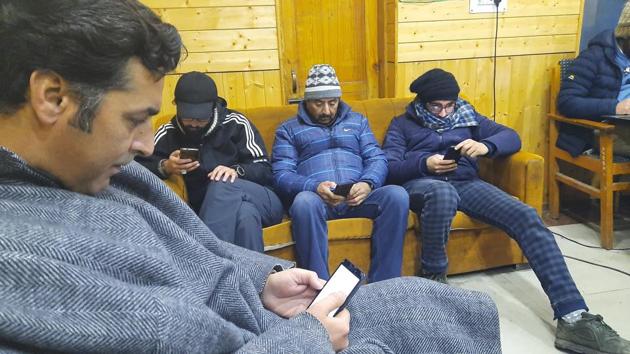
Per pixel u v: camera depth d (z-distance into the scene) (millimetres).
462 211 2133
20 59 500
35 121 539
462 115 2346
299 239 1897
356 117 2301
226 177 1940
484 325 892
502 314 1901
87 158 569
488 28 2848
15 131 548
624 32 2533
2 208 529
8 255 480
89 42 501
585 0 2902
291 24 2828
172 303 578
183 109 1961
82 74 512
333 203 1969
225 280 760
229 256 866
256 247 1817
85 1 507
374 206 2000
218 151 2092
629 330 1745
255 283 925
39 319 472
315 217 1873
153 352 543
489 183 2357
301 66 2918
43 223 538
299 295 936
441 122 2295
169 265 627
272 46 2701
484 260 2203
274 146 2234
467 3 2785
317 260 1888
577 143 2646
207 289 716
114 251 571
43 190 575
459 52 2855
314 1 2836
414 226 2096
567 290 1717
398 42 2770
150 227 675
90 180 607
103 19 507
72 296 504
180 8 2559
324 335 715
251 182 2002
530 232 1854
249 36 2662
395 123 2416
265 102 2775
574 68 2672
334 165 2150
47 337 476
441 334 879
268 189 2045
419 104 2344
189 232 789
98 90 528
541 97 3021
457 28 2812
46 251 508
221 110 2098
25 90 514
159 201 777
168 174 1959
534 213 1880
